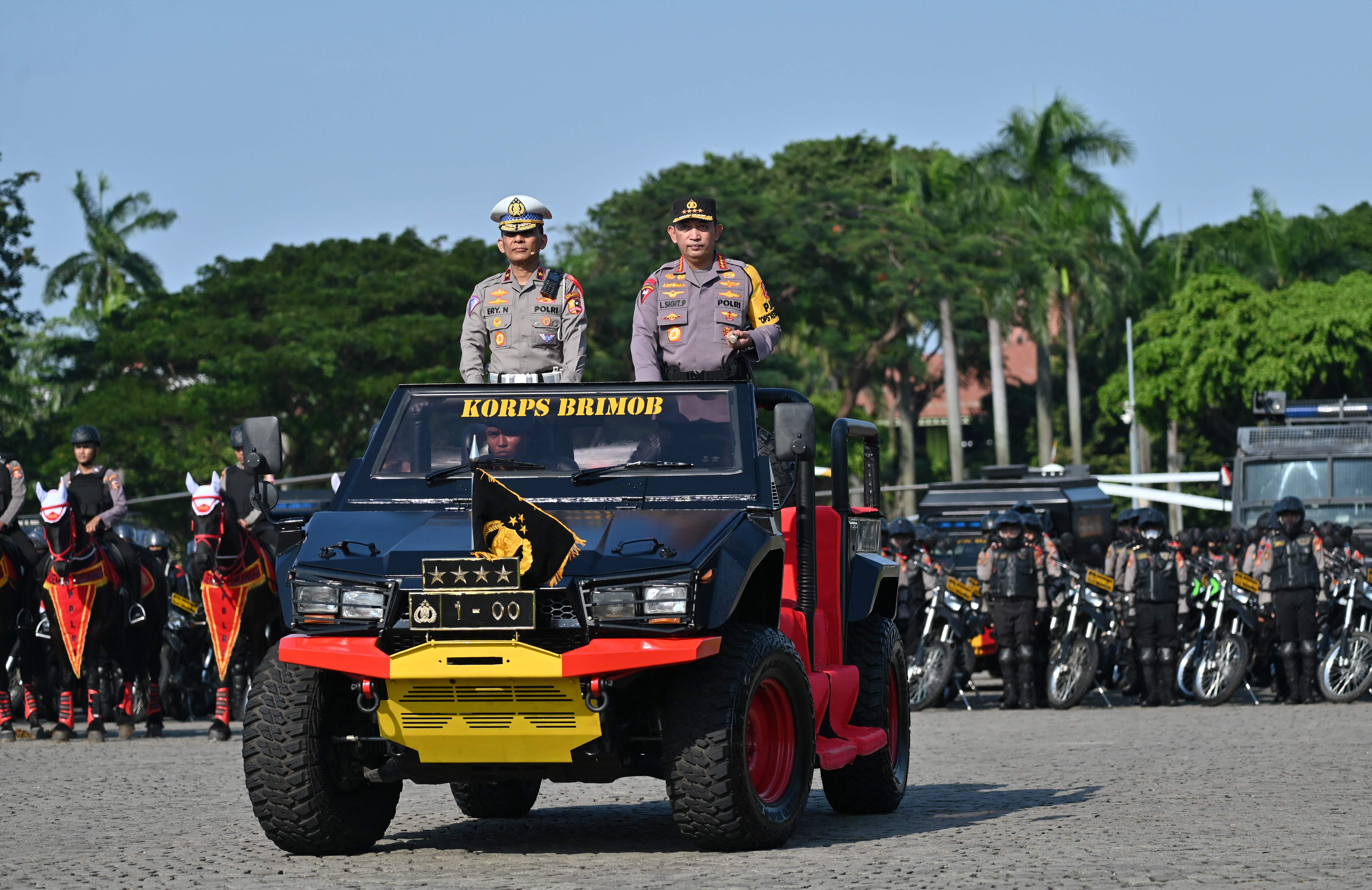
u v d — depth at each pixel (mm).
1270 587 23594
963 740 18031
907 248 66062
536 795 11852
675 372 11602
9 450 68188
